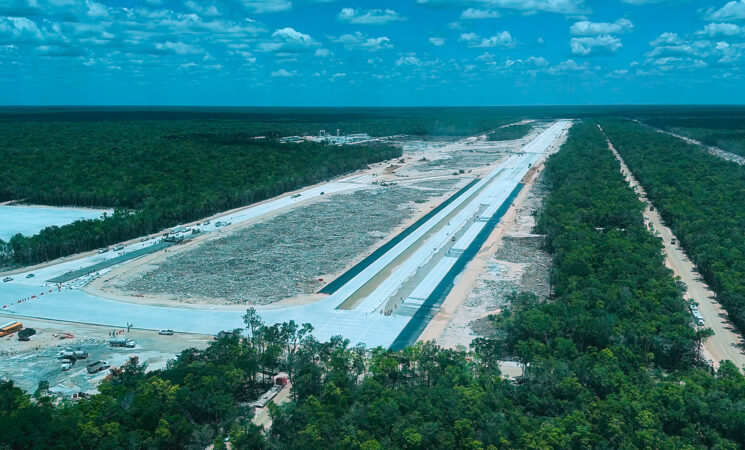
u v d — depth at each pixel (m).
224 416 128.88
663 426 122.19
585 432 114.00
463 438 117.06
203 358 155.25
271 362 155.38
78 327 188.00
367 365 152.88
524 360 153.88
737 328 181.25
